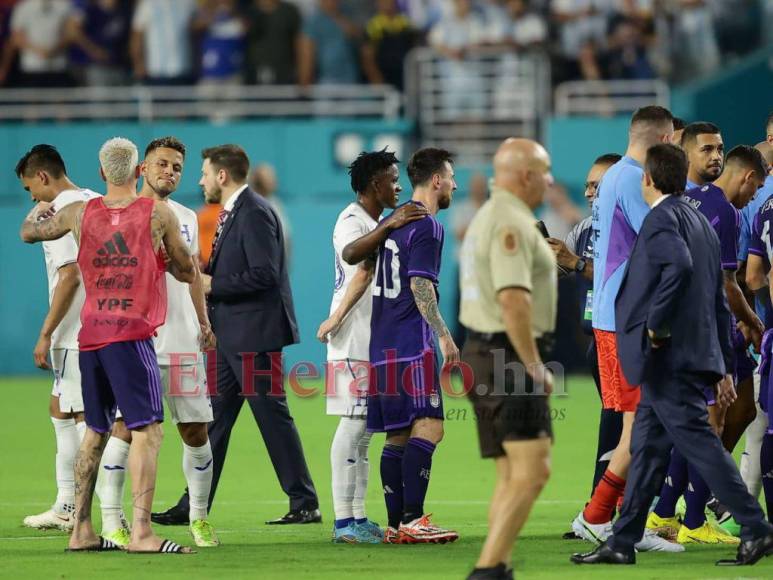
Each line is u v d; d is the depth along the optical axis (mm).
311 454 43469
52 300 29203
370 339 28312
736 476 24594
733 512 24781
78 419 30422
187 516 31141
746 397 29047
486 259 21547
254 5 72250
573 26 71250
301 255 65750
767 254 29266
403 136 67812
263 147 67312
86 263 26375
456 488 36781
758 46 73000
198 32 69812
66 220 26750
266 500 34812
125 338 26109
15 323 66625
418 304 27344
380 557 26203
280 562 25609
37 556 26297
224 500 34812
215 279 31250
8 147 66250
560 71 71250
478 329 21750
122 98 69312
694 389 24562
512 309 21094
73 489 30172
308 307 65812
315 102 69812
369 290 28734
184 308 28578
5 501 34375
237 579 23766
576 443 46031
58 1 70375
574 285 65125
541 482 21250
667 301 23859
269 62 69500
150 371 26312
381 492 36156
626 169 26797
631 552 25125
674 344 24422
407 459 27891
